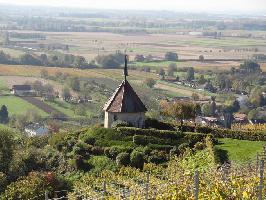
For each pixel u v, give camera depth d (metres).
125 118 85.25
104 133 78.50
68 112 174.12
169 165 68.31
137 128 78.50
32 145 82.81
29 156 73.69
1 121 161.62
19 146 82.25
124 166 70.38
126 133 77.62
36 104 184.62
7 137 73.38
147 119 88.00
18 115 163.50
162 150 73.56
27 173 70.56
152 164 68.81
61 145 78.38
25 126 153.75
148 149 73.06
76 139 79.31
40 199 59.75
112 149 73.81
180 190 34.38
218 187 33.50
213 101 187.50
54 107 180.62
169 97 195.00
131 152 72.94
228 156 65.00
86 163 72.81
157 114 133.50
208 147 70.62
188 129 84.75
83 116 169.00
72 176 70.25
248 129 91.75
